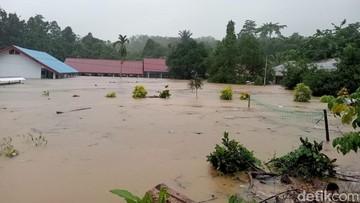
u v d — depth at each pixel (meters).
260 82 41.91
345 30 41.31
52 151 7.02
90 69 59.06
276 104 19.36
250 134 9.58
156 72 59.78
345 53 28.23
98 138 8.41
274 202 4.54
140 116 12.49
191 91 27.17
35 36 66.38
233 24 46.81
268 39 72.19
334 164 6.31
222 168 5.95
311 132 10.20
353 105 4.20
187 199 3.96
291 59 42.59
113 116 12.27
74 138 8.31
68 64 59.16
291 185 5.36
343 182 5.57
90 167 6.02
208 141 8.45
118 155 6.88
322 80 28.20
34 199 4.58
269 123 11.83
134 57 81.25
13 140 7.92
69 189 4.96
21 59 41.66
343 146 4.13
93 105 15.64
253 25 76.88
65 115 12.18
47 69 41.94
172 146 7.80
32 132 8.94
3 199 4.56
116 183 5.26
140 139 8.45
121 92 24.23
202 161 6.60
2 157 6.48
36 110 13.39
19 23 64.88
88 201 4.55
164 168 6.11
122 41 57.06
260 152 7.46
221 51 45.66
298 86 22.16
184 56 52.44
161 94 20.70
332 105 4.37
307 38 46.06
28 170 5.76
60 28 81.06
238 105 17.66
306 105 19.38
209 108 15.90
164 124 10.86
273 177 5.75
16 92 21.91
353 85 26.92
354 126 4.12
